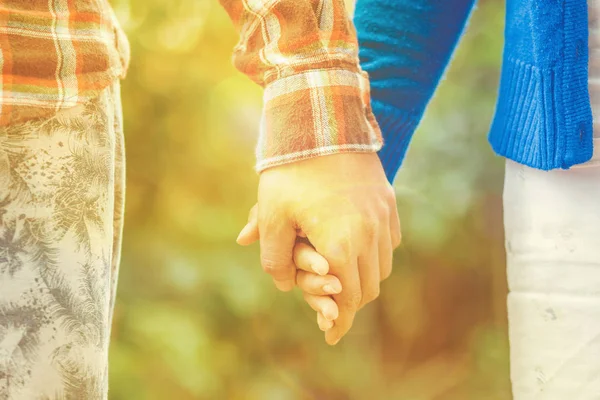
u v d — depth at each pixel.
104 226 1.07
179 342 2.16
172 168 2.36
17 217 1.02
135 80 2.29
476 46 2.54
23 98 1.02
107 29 1.09
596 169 1.15
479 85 2.57
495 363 2.74
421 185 2.58
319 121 1.11
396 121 1.30
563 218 1.16
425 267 2.77
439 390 2.68
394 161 1.31
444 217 2.58
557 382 1.17
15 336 1.01
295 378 2.49
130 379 2.16
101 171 1.07
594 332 1.15
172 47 2.28
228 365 2.38
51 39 1.04
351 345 2.68
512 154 1.18
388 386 2.66
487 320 2.84
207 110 2.33
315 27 1.12
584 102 1.13
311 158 1.11
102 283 1.06
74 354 1.03
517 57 1.18
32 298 1.02
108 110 1.09
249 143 2.36
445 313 2.80
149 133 2.34
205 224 2.33
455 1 1.29
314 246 1.12
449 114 2.55
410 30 1.30
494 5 2.53
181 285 2.23
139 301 2.25
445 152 2.56
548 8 1.14
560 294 1.16
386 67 1.30
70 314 1.03
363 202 1.12
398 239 1.16
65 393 1.03
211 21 2.27
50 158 1.04
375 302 2.76
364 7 1.31
